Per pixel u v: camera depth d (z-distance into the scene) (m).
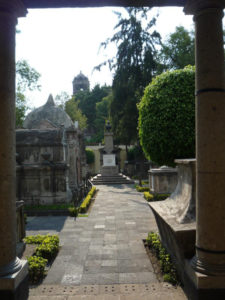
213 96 3.40
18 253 5.18
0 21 3.59
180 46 25.34
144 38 24.28
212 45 3.47
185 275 3.90
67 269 5.00
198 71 3.55
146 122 5.52
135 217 9.71
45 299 3.88
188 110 5.12
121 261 5.35
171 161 5.54
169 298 3.81
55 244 5.97
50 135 12.72
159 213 5.07
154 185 14.23
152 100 5.42
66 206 11.26
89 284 4.36
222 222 3.35
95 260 5.44
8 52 3.59
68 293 4.06
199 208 3.50
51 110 25.16
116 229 7.97
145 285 4.27
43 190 12.22
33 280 4.50
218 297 3.27
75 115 43.72
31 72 24.11
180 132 5.12
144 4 3.96
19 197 12.15
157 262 5.26
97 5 3.93
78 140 19.31
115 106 26.89
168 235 4.82
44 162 12.26
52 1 3.81
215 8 3.51
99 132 49.81
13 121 3.61
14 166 3.61
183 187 5.09
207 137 3.40
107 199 14.73
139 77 24.92
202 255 3.45
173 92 5.21
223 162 3.36
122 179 25.36
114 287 4.23
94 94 56.03
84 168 21.83
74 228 8.29
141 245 6.35
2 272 3.40
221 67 3.47
